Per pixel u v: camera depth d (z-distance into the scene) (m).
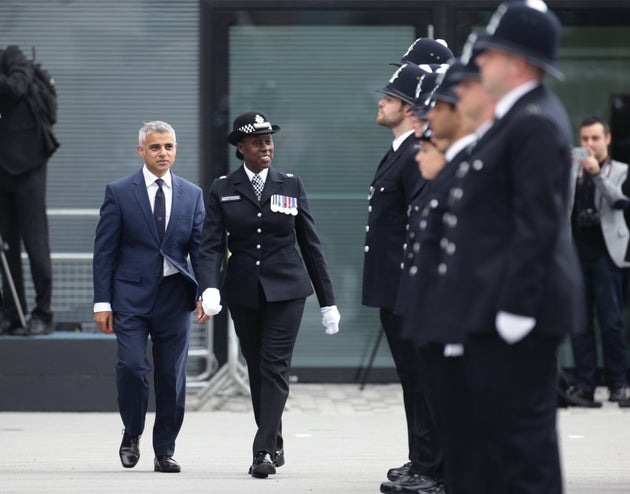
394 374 47.09
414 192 24.81
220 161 46.84
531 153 16.44
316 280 29.56
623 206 41.12
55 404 40.78
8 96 40.75
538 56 16.67
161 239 29.11
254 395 29.81
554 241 16.25
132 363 28.56
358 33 47.12
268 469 28.08
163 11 46.69
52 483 27.33
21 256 43.25
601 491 26.33
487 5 46.78
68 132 46.69
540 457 16.77
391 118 26.25
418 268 19.39
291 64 47.06
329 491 26.11
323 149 47.28
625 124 47.00
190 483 27.30
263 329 29.16
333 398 44.22
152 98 46.75
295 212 29.17
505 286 16.30
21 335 41.28
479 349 17.02
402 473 26.61
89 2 46.59
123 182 29.27
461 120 19.73
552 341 16.70
